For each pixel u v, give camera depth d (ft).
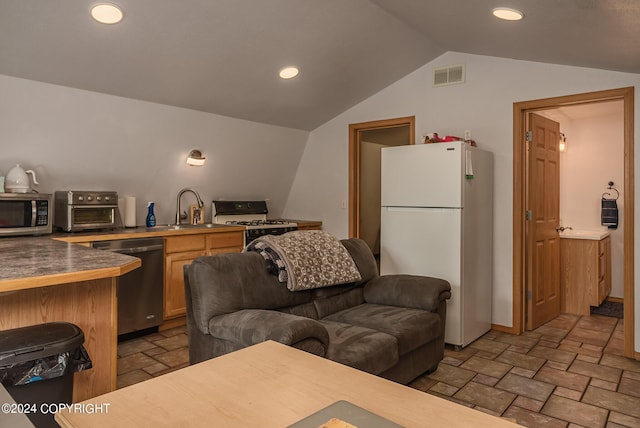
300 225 16.43
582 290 15.03
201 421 2.79
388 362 7.82
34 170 11.26
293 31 10.45
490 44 11.33
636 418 7.90
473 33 10.58
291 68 12.17
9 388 5.27
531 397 8.72
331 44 11.41
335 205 16.87
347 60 12.46
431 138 12.39
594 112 16.07
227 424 2.75
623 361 10.62
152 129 12.73
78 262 6.39
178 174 14.39
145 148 13.00
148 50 9.90
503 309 12.93
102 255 7.18
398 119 14.88
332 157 16.84
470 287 11.80
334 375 3.51
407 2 9.43
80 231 11.88
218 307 7.70
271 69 11.99
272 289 8.59
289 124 16.15
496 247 13.01
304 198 17.97
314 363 3.78
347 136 16.31
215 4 8.93
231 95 12.92
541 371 10.01
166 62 10.53
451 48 13.11
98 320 7.04
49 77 10.01
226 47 10.49
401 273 12.46
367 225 21.06
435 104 14.02
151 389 3.26
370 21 10.82
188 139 13.78
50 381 5.62
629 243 10.69
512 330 12.78
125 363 10.21
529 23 8.41
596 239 14.69
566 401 8.55
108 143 12.14
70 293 6.75
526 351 11.32
